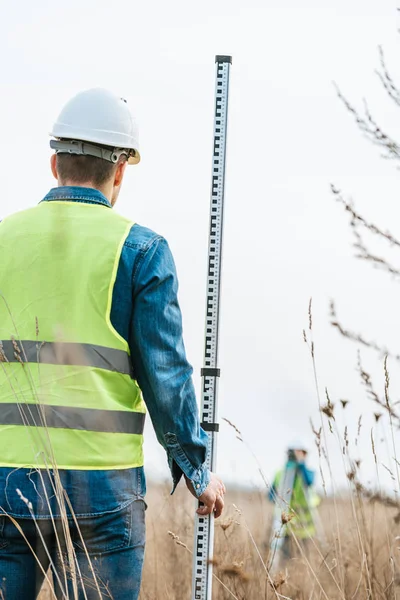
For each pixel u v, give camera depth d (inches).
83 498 127.6
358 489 169.6
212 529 161.9
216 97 176.6
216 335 169.5
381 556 178.4
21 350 129.5
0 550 129.5
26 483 127.6
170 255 138.8
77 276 133.4
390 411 157.8
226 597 188.4
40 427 127.7
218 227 173.0
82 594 129.2
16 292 134.6
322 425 175.6
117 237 136.4
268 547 189.9
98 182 143.3
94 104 143.9
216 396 167.9
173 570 217.0
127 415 132.5
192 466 138.6
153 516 223.8
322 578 179.8
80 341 131.0
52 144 144.2
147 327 133.3
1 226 141.4
